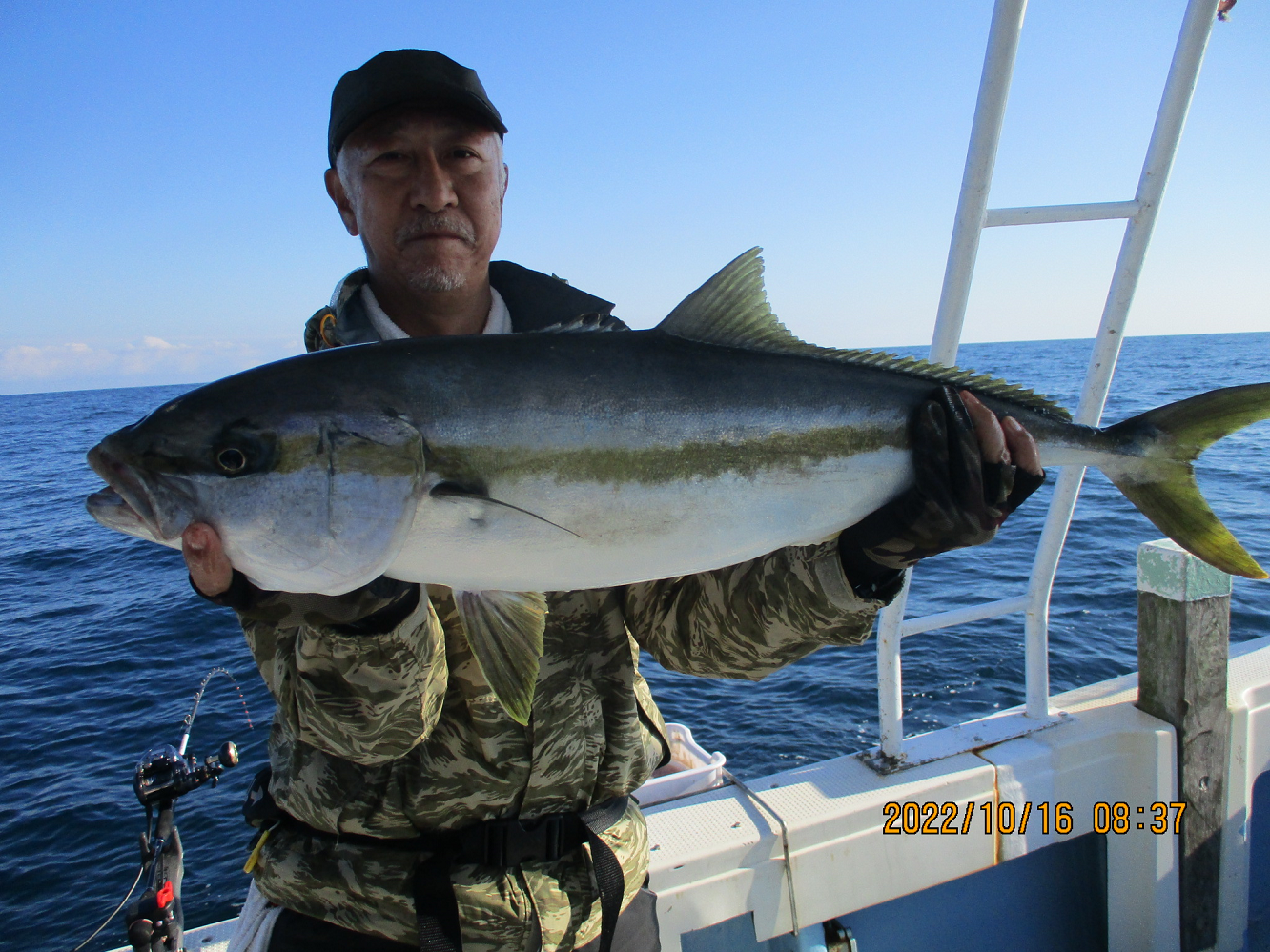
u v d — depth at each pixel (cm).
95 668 401
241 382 78
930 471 82
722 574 92
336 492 76
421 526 78
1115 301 108
